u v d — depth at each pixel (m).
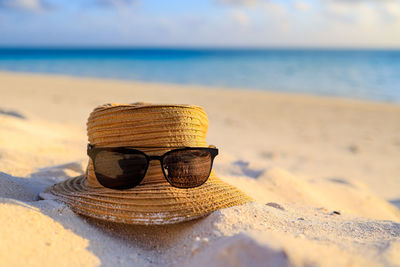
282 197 0.69
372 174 1.23
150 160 0.44
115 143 0.45
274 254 0.31
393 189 1.07
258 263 0.31
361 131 1.97
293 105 2.87
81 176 0.54
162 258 0.39
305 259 0.31
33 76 4.83
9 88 2.94
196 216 0.42
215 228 0.39
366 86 4.79
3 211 0.39
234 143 1.57
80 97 2.69
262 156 1.37
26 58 13.80
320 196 0.74
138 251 0.40
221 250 0.33
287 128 1.99
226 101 2.96
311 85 4.88
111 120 0.45
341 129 2.01
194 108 0.46
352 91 4.24
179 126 0.45
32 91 2.84
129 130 0.44
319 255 0.32
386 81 5.43
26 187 0.53
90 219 0.43
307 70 7.91
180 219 0.41
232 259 0.32
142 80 5.20
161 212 0.41
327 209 0.62
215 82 5.13
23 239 0.36
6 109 1.26
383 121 2.28
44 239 0.37
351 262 0.32
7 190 0.50
